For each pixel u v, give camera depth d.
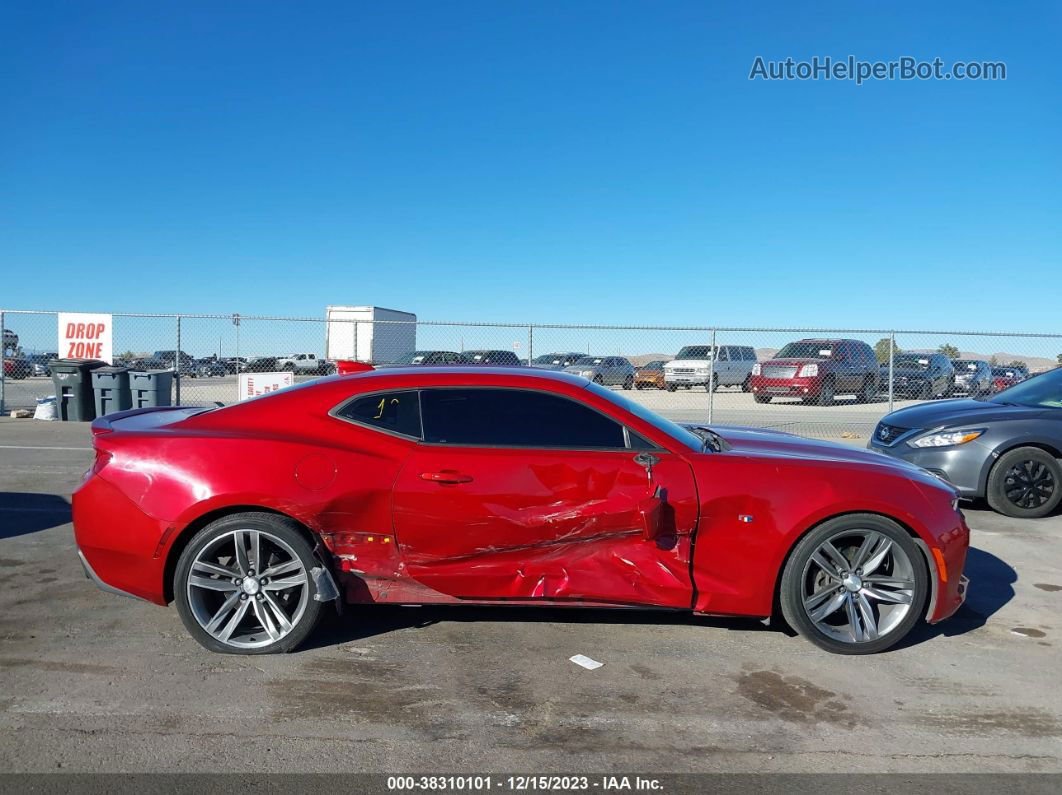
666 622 4.59
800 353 17.81
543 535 4.03
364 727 3.32
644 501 3.97
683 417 15.63
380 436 4.12
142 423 4.43
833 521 4.09
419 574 4.06
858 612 4.16
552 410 4.21
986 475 7.45
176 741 3.19
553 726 3.36
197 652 4.05
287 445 4.02
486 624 4.52
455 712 3.47
